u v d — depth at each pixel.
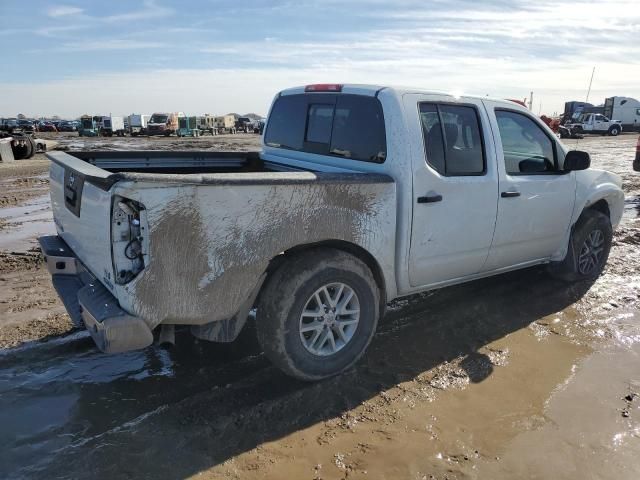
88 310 3.04
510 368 3.90
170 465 2.85
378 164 3.86
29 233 8.38
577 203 5.21
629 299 5.25
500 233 4.48
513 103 4.65
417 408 3.40
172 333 3.25
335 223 3.49
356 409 3.38
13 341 4.29
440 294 5.34
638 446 3.03
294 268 3.42
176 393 3.55
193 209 2.94
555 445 3.04
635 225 8.55
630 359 4.04
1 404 3.41
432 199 3.90
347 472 2.82
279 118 5.02
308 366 3.56
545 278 5.80
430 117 3.98
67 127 70.81
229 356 4.08
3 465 2.84
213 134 61.41
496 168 4.34
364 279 3.67
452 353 4.13
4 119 74.94
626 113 47.41
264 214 3.20
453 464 2.88
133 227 2.88
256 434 3.12
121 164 4.90
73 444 3.02
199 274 3.04
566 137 37.84
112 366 3.92
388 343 4.30
